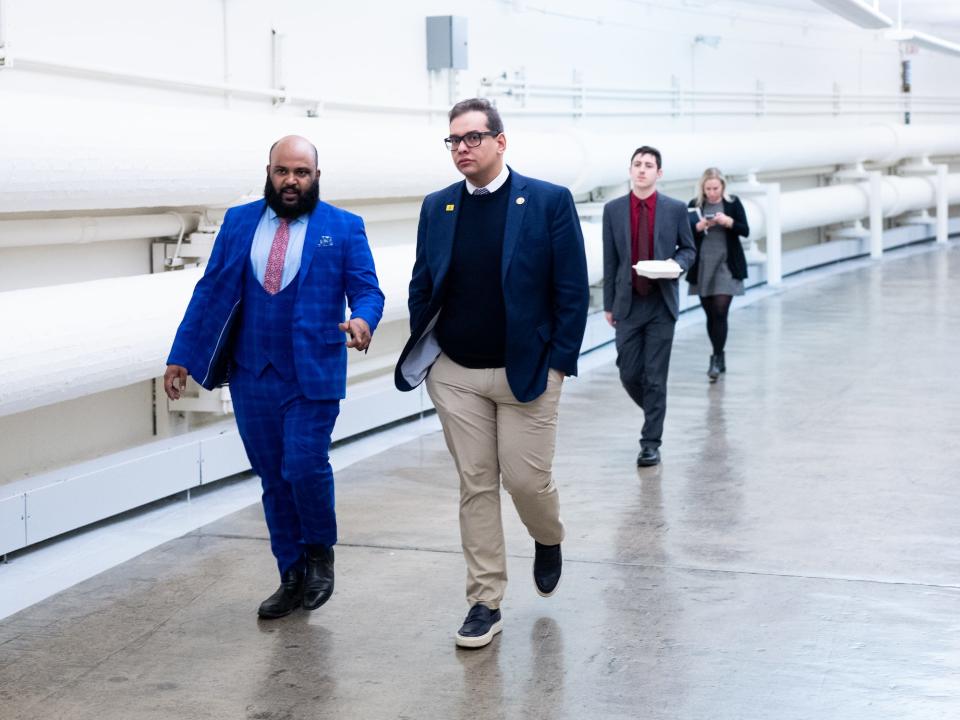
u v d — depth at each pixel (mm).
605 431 7199
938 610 4082
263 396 3955
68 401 5680
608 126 12109
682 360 9633
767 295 13656
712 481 5934
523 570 4594
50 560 4824
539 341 3777
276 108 7207
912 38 13750
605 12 11969
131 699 3475
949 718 3246
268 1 7090
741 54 15172
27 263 5441
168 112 5406
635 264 6184
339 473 6234
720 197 8555
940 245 19359
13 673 3674
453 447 3893
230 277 3934
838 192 16500
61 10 5520
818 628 3934
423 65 8891
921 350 9750
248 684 3572
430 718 3320
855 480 5891
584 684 3525
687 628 3961
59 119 4695
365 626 4035
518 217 3756
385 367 8062
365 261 3973
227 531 5176
